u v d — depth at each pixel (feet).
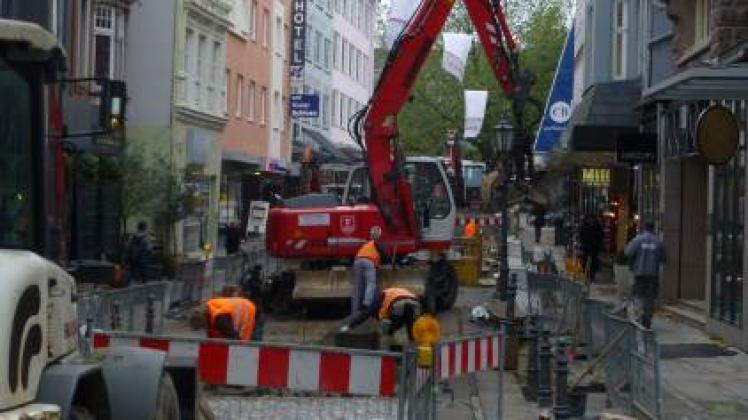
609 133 95.86
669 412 46.50
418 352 34.91
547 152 137.18
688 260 87.20
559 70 137.18
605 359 47.78
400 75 80.59
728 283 67.10
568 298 61.11
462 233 116.67
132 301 52.95
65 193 30.35
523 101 80.18
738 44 57.88
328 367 35.60
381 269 76.33
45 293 22.70
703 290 86.84
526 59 215.10
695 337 70.18
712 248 70.90
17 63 24.76
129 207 107.14
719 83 48.65
